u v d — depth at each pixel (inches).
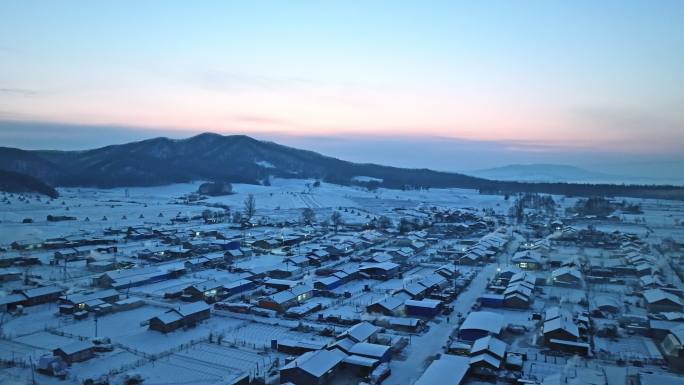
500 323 1771.7
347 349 1539.1
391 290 2513.5
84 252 3346.5
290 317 2011.6
